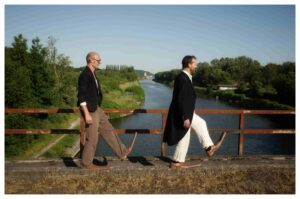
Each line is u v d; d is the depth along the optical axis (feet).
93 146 15.56
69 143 62.54
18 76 62.59
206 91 306.55
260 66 344.28
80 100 14.53
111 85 183.83
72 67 96.12
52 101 78.64
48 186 14.49
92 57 15.10
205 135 16.16
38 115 69.41
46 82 77.66
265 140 79.25
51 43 91.15
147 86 390.63
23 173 15.55
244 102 211.20
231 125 91.09
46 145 59.41
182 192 14.17
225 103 197.98
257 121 116.78
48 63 88.79
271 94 204.64
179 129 15.49
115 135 16.55
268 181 15.61
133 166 16.46
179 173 16.06
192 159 18.19
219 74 345.92
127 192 14.03
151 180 15.28
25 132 17.69
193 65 15.40
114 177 15.42
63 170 15.74
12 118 53.83
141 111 18.07
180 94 14.93
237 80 350.02
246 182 15.40
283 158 18.86
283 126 105.19
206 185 14.97
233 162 17.75
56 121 77.00
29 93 64.64
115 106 122.52
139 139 69.92
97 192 14.02
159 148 61.87
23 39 76.07
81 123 17.76
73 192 13.97
